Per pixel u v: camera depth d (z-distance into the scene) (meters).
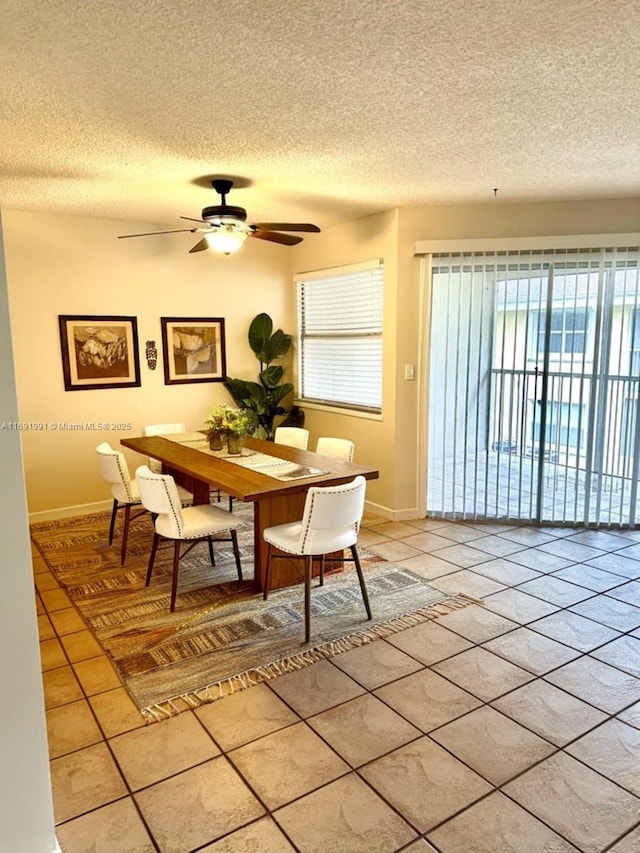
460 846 1.72
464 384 4.59
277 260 5.86
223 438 3.85
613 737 2.18
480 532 4.48
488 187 3.87
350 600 3.33
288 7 1.71
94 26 1.80
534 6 1.72
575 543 4.22
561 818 1.81
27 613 1.55
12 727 1.56
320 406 5.65
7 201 4.18
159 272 5.18
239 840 1.75
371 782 1.96
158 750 2.14
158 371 5.28
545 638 2.89
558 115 2.62
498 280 4.41
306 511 2.83
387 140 2.93
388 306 4.64
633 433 4.40
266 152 3.10
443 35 1.89
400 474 4.76
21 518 1.52
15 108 2.46
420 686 2.50
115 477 3.84
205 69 2.12
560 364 4.40
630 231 4.22
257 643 2.87
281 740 2.18
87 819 1.83
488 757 2.07
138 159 3.20
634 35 1.90
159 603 3.33
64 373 4.81
